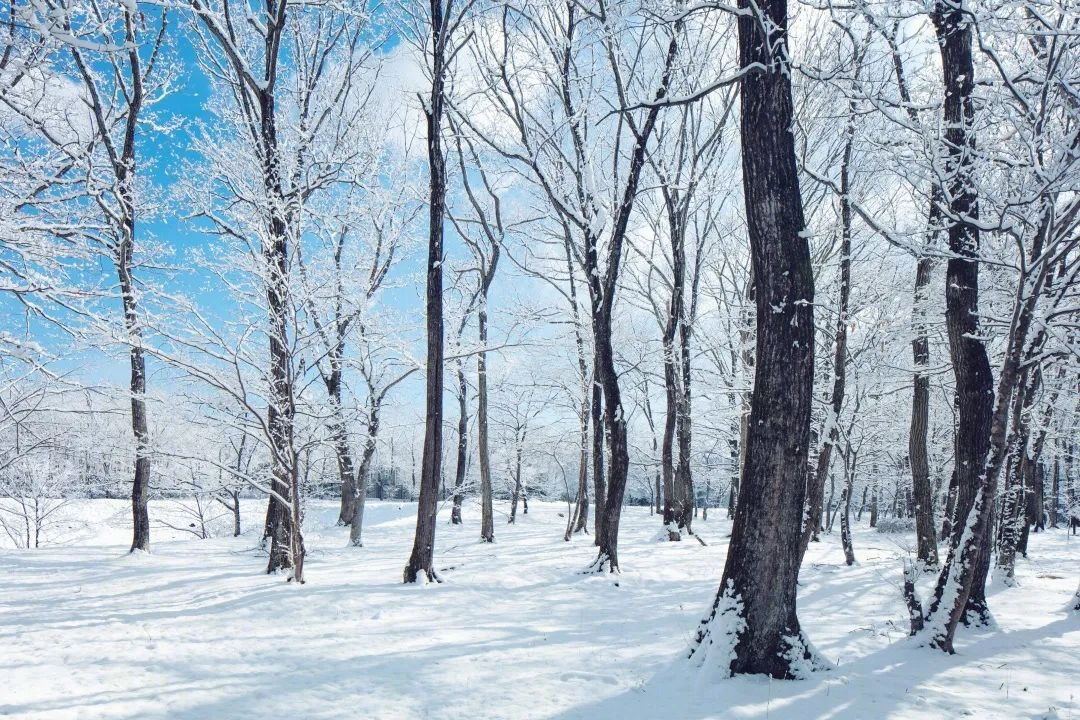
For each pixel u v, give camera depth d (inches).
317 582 440.8
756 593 239.3
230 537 1012.5
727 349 1003.3
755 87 257.9
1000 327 383.6
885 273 628.1
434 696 210.1
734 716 191.5
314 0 594.6
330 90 733.3
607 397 544.7
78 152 481.1
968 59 334.6
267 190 503.2
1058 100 313.0
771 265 251.4
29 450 771.4
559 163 649.0
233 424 438.3
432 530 448.8
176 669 235.5
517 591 440.8
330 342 504.4
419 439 2028.8
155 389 559.8
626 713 195.0
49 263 476.1
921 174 314.8
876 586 468.8
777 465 243.3
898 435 1036.5
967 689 223.6
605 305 552.7
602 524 524.7
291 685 218.8
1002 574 498.3
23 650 261.7
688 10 269.6
